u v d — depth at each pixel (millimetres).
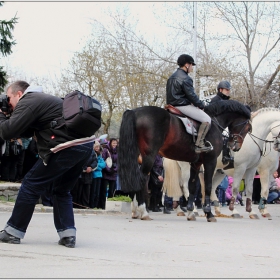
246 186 14211
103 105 38375
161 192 16344
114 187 15719
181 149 11836
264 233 9836
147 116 11445
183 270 5664
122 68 33781
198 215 14578
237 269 5922
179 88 11906
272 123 13938
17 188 14328
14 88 6723
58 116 6516
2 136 6492
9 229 6750
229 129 13094
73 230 6859
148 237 8445
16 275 5012
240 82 32625
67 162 6547
